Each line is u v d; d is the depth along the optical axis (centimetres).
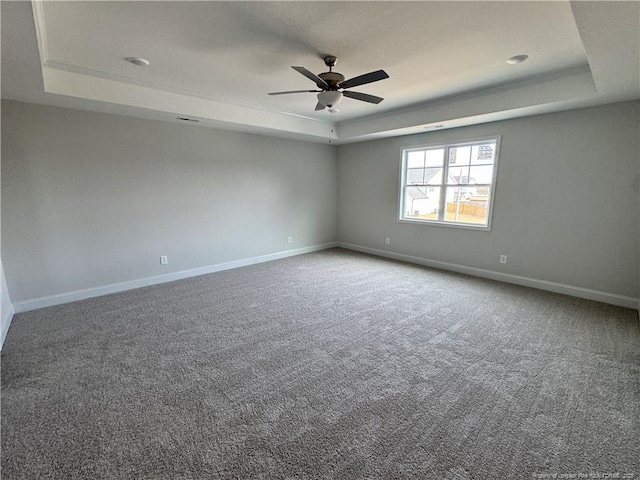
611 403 198
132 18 209
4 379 226
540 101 334
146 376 230
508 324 309
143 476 151
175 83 345
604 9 153
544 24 220
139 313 341
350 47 256
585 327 300
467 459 159
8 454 163
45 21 210
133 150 405
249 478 149
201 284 439
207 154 475
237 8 199
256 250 557
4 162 325
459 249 492
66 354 259
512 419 185
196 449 166
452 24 221
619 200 341
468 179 477
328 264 548
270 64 291
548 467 154
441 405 198
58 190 357
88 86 317
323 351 263
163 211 441
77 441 172
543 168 389
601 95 305
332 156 657
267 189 558
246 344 275
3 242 330
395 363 245
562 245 386
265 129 485
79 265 379
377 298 383
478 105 382
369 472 152
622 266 346
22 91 293
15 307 341
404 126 466
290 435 175
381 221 603
